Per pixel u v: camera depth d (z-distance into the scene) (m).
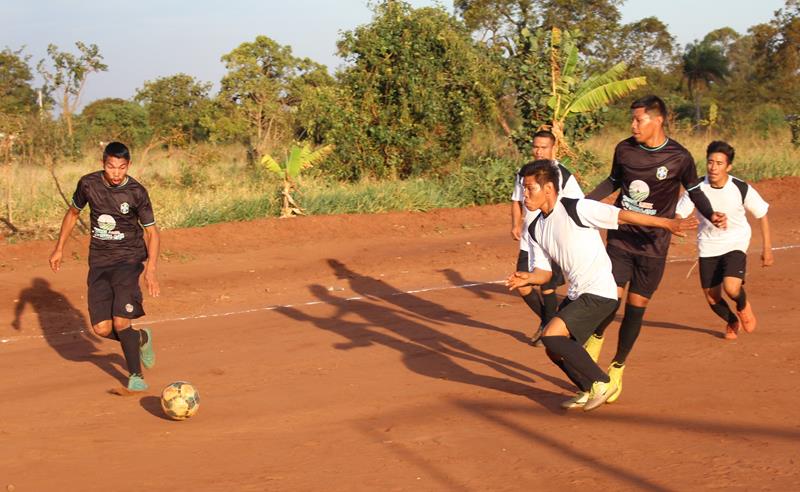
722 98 48.31
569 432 5.48
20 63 37.34
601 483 4.56
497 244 14.13
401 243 14.32
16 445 5.46
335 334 8.64
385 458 5.06
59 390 6.84
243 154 27.59
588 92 18.78
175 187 18.98
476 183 18.30
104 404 6.41
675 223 5.45
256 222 14.59
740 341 7.90
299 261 12.86
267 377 7.06
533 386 6.68
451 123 21.81
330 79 35.25
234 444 5.41
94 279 6.82
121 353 8.15
